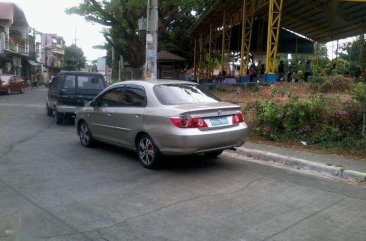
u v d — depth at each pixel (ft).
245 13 83.30
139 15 88.69
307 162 25.89
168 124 23.76
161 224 16.66
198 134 23.44
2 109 63.52
